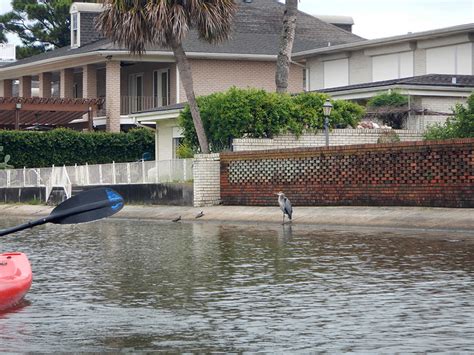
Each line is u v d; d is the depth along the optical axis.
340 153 32.88
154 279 18.66
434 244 23.36
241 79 61.41
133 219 37.47
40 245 26.41
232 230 29.92
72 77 64.19
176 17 37.91
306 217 31.94
